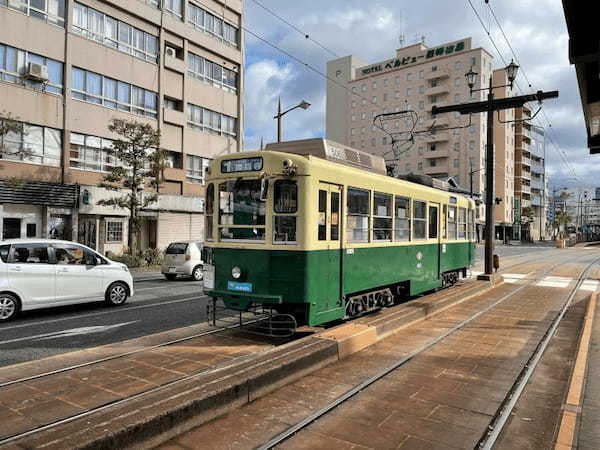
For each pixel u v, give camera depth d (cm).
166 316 960
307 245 715
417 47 7231
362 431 419
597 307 1059
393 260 970
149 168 2288
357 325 751
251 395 480
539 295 1312
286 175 720
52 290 955
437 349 705
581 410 467
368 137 7750
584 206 10594
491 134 1551
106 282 1058
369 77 7731
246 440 395
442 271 1238
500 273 2009
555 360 661
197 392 431
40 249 956
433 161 7038
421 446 392
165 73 2567
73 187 2092
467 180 6706
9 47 1902
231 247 764
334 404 476
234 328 829
